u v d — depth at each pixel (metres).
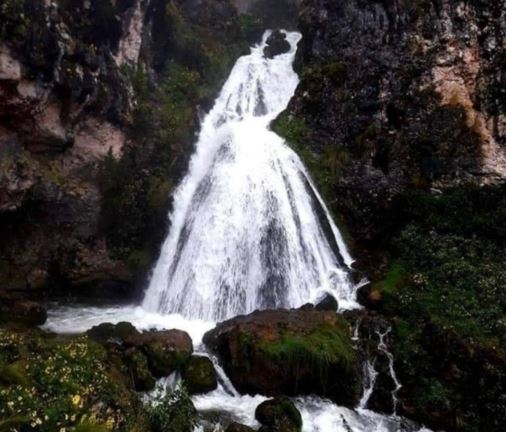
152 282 16.81
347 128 18.50
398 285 14.14
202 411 10.53
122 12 17.56
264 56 27.05
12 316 13.77
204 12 27.17
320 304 13.99
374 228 17.02
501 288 12.80
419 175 16.47
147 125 18.09
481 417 10.81
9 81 12.86
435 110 16.56
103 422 8.07
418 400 11.33
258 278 15.45
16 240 15.45
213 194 17.59
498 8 15.88
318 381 11.40
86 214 16.31
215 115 21.91
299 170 18.22
